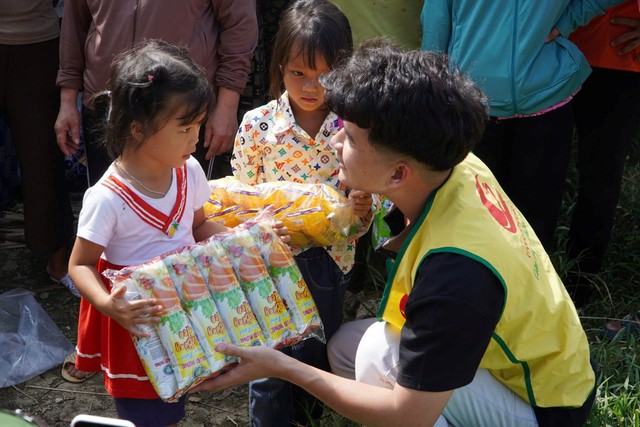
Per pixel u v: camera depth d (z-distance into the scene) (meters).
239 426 2.94
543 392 2.04
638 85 3.32
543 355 2.01
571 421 2.06
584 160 3.49
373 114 1.78
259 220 2.16
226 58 3.16
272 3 3.91
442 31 3.22
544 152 3.26
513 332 1.96
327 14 2.48
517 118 3.22
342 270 2.61
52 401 3.05
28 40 3.37
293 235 2.39
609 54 3.26
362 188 1.94
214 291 2.02
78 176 4.43
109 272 1.98
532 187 3.34
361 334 2.42
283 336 2.08
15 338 3.31
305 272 2.53
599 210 3.49
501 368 2.05
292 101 2.63
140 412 2.25
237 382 1.98
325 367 2.65
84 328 2.30
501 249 1.86
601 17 3.24
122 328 2.16
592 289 3.68
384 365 2.10
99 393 3.11
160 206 2.19
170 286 1.97
